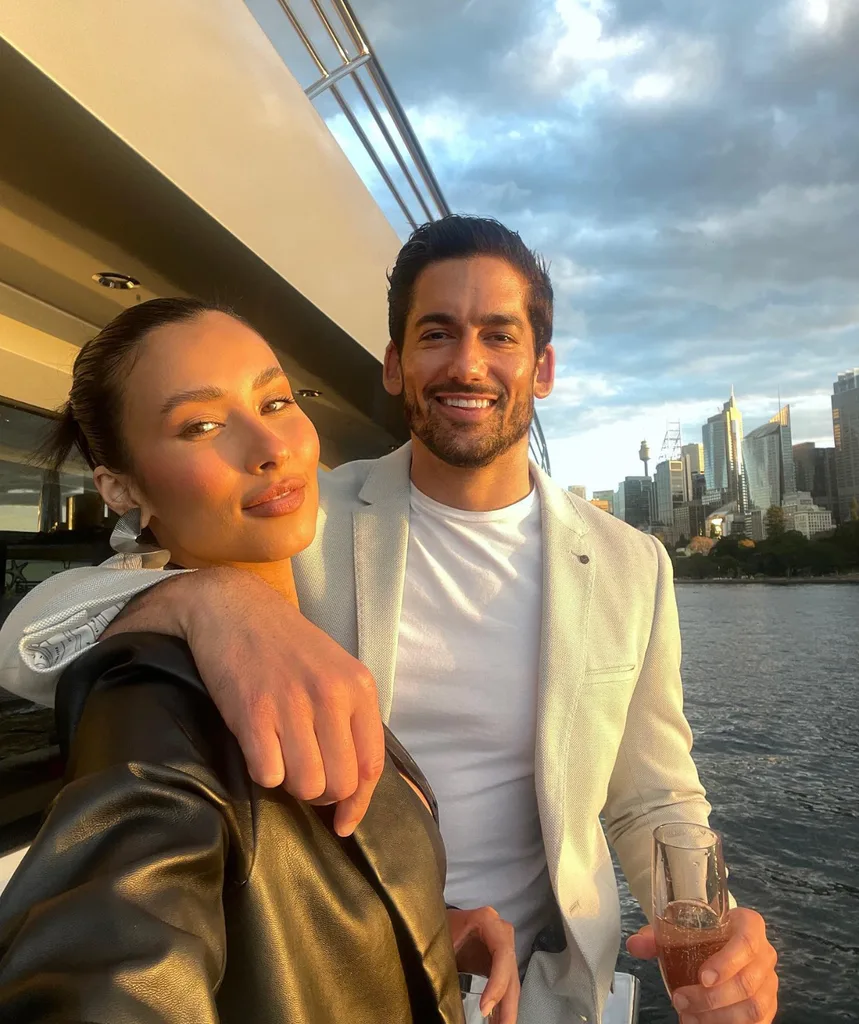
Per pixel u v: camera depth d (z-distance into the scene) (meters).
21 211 1.79
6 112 1.39
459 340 1.25
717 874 0.98
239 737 0.45
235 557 0.61
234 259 2.15
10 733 2.03
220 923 0.38
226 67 1.96
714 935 0.94
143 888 0.34
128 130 1.51
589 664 1.24
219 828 0.40
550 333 1.39
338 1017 0.46
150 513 0.63
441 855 0.64
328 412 4.41
